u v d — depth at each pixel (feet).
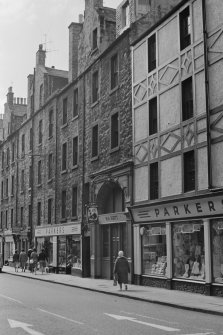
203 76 59.98
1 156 183.11
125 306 48.75
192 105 62.80
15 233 145.69
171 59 67.67
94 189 91.25
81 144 101.45
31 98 144.87
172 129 66.18
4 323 36.50
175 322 37.47
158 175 69.00
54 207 115.75
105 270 88.53
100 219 89.15
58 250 112.06
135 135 77.00
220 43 57.21
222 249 55.42
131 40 80.69
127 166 77.51
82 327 34.58
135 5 82.94
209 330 33.45
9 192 165.68
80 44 106.11
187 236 62.49
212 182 56.65
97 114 93.71
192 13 63.26
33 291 66.54
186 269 62.44
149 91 73.41
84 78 101.96
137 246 74.23
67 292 65.46
